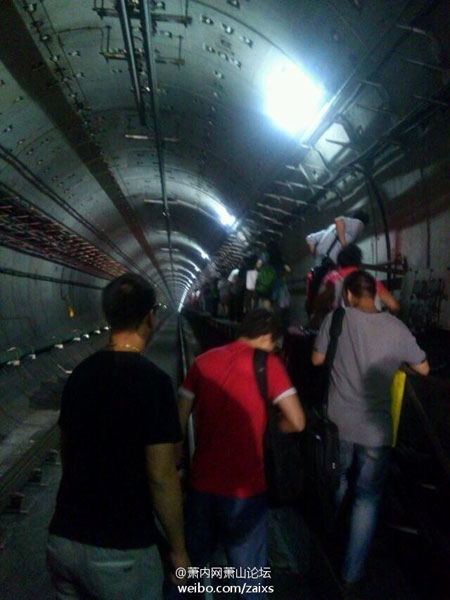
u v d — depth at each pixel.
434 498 4.44
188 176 16.48
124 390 2.40
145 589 2.35
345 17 5.63
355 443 3.90
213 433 3.30
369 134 7.31
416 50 5.31
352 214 6.02
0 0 6.19
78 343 24.11
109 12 6.83
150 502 2.42
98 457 2.38
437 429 3.97
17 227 13.35
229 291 16.39
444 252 5.73
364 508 3.91
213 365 3.36
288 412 3.25
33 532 5.65
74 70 8.66
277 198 12.67
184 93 10.19
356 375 3.89
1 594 4.42
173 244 37.66
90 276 28.52
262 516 3.30
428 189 6.07
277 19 6.54
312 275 6.08
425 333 5.82
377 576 4.21
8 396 12.35
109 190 17.52
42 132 10.25
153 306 2.60
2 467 8.40
